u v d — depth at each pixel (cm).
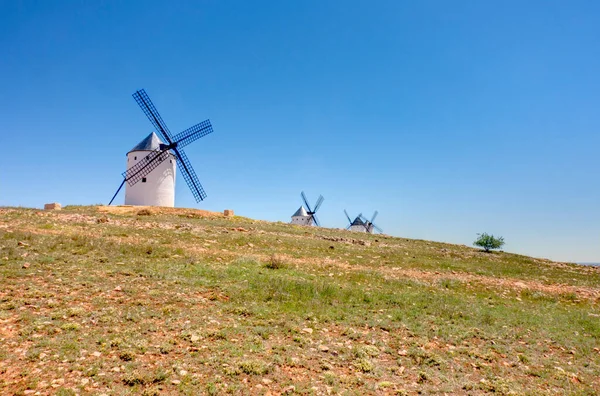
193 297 1377
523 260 4066
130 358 863
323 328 1207
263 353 963
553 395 888
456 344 1190
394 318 1388
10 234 1989
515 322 1505
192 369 845
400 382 895
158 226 3056
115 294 1306
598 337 1426
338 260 2636
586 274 3484
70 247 1919
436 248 4253
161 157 5297
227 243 2738
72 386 736
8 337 907
